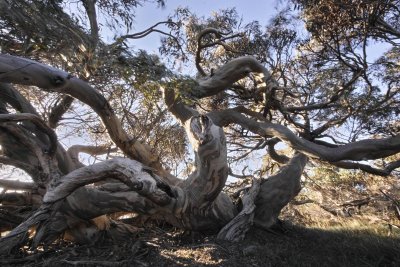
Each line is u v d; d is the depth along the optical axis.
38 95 10.60
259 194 10.39
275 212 10.56
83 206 8.68
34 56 8.12
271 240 9.93
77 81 8.32
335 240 10.77
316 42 11.99
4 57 7.05
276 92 13.11
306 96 13.66
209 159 8.03
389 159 17.22
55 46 7.39
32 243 7.56
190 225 9.30
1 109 8.66
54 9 7.21
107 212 8.97
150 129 11.64
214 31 12.45
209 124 7.93
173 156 12.94
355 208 17.86
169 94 10.11
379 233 12.17
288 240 10.18
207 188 8.63
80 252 8.36
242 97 13.66
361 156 10.92
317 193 18.75
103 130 11.88
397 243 10.36
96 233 9.20
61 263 7.34
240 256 8.27
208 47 13.37
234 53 13.43
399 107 12.25
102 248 8.69
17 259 7.26
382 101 11.85
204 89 11.62
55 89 8.02
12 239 7.08
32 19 6.79
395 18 11.35
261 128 11.59
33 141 7.98
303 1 10.46
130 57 7.87
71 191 7.60
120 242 9.06
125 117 11.10
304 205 18.31
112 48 7.89
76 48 7.61
